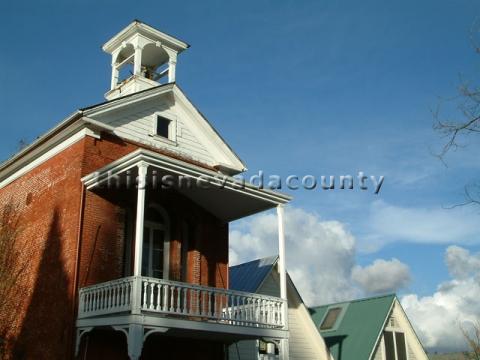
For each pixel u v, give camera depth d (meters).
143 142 18.34
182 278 18.45
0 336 17.05
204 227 19.27
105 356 15.41
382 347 26.19
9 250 18.02
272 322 16.62
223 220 19.89
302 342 23.59
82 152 16.64
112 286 14.41
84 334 15.08
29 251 17.42
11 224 18.66
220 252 19.52
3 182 20.27
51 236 16.69
